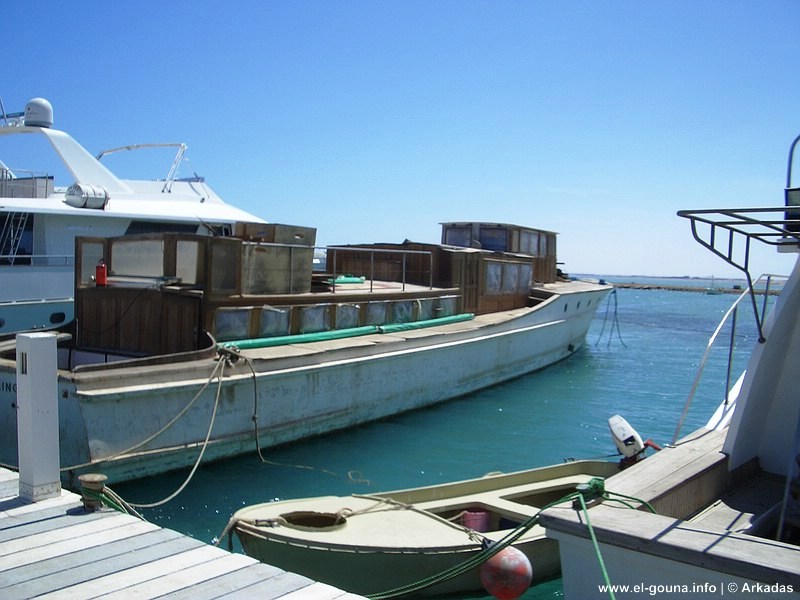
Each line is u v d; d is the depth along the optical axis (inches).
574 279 1082.1
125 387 366.0
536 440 517.7
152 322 462.9
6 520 215.8
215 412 403.2
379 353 519.2
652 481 231.9
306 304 512.4
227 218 776.9
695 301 3196.4
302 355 454.6
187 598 167.6
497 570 230.1
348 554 253.8
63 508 227.0
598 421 588.1
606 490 212.7
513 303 787.4
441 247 693.3
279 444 455.2
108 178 764.6
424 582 253.9
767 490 265.7
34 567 183.3
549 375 801.6
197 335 441.7
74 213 660.1
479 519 302.0
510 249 842.8
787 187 238.5
